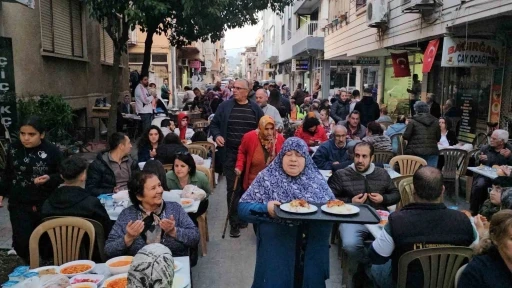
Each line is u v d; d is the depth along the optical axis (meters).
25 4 7.05
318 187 3.26
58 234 3.69
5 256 4.88
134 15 9.92
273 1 14.23
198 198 4.83
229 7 13.25
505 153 6.82
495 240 2.46
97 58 14.95
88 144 12.11
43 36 10.59
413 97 14.65
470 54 9.52
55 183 4.46
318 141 8.45
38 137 4.46
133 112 16.28
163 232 3.54
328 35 22.88
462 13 8.95
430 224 3.18
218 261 5.32
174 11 11.98
